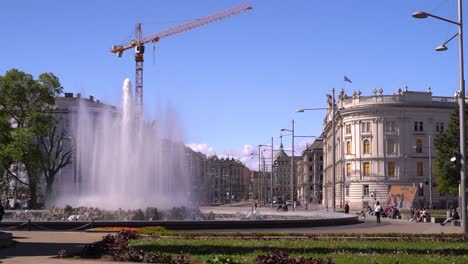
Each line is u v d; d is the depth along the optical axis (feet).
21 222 128.06
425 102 444.55
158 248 78.18
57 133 332.19
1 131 240.53
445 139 281.33
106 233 114.62
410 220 202.59
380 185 441.27
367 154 449.89
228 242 87.30
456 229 138.10
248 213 209.15
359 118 453.99
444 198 433.48
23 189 263.49
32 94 256.93
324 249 77.97
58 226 127.03
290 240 93.04
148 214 147.95
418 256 70.54
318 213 220.64
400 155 441.27
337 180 500.33
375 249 78.02
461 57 107.45
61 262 65.31
